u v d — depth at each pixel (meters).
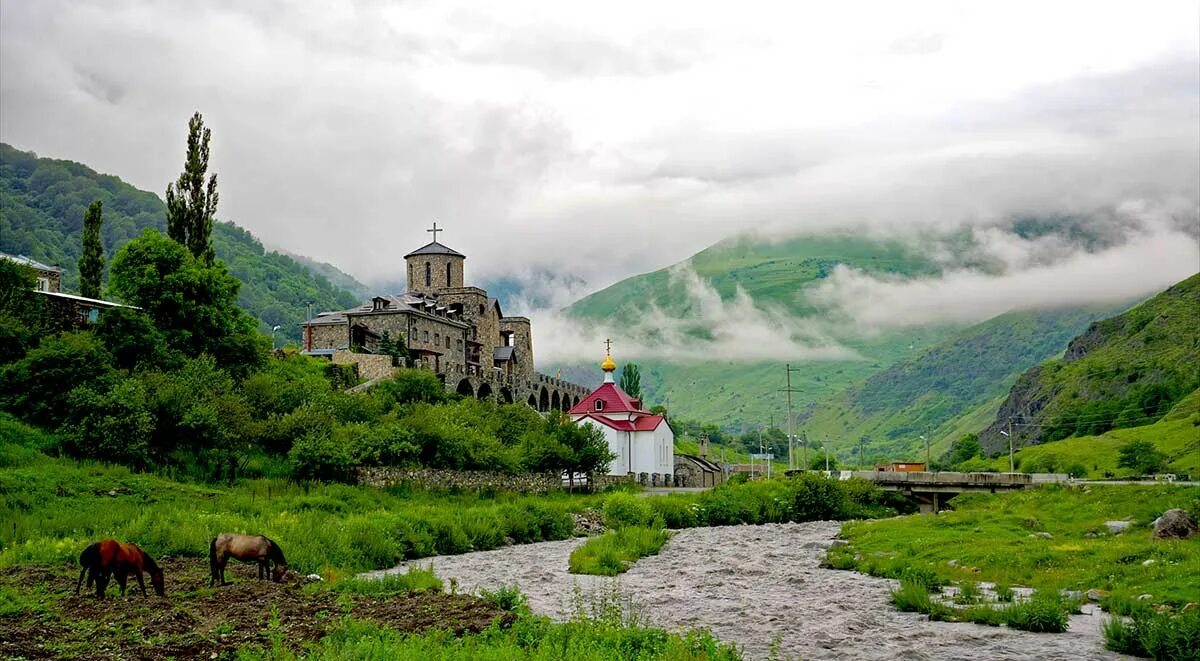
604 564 57.91
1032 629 37.12
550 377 185.50
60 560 45.09
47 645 29.27
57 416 73.62
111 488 64.44
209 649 29.70
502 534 72.19
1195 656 31.67
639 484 139.62
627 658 29.39
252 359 101.50
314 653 28.50
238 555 41.84
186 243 111.06
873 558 59.62
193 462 77.44
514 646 29.50
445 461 95.44
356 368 123.69
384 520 64.56
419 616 34.91
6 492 58.72
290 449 84.81
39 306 86.44
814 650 34.28
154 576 37.62
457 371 154.12
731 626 38.84
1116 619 35.03
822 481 110.25
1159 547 53.62
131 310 87.25
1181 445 187.25
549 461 112.69
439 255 181.25
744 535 83.19
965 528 72.81
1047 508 85.62
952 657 33.03
